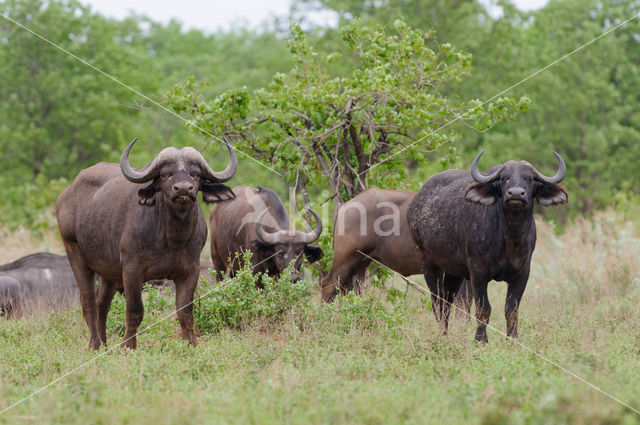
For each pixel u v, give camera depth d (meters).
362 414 18.42
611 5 114.06
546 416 17.78
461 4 107.19
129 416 18.67
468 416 18.72
